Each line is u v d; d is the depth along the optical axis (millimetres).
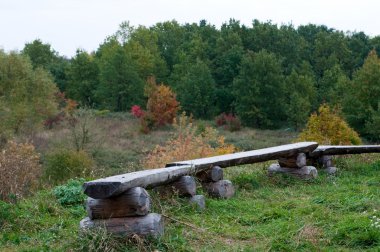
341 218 5402
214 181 6812
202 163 6570
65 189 6805
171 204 5848
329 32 92438
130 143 40750
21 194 6883
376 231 4641
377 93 42469
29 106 38594
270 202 6684
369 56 46875
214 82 65438
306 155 9266
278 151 8133
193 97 61562
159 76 74062
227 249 4602
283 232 4973
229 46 78125
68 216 6027
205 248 4617
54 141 32375
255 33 83500
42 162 26047
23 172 8117
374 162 10383
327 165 9523
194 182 6137
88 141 29828
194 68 62906
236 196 7043
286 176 8492
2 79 39219
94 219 4695
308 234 4789
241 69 62344
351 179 8570
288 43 78938
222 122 56500
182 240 4727
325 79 61062
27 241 5016
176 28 92688
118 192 4457
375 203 6055
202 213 5871
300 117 52906
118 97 61781
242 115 58562
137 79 62406
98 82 66688
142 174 5191
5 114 36156
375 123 39375
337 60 73312
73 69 66812
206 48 79375
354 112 43219
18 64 40156
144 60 72938
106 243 4375
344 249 4477
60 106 57812
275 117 58344
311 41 91625
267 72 58906
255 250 4543
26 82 40000
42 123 39875
